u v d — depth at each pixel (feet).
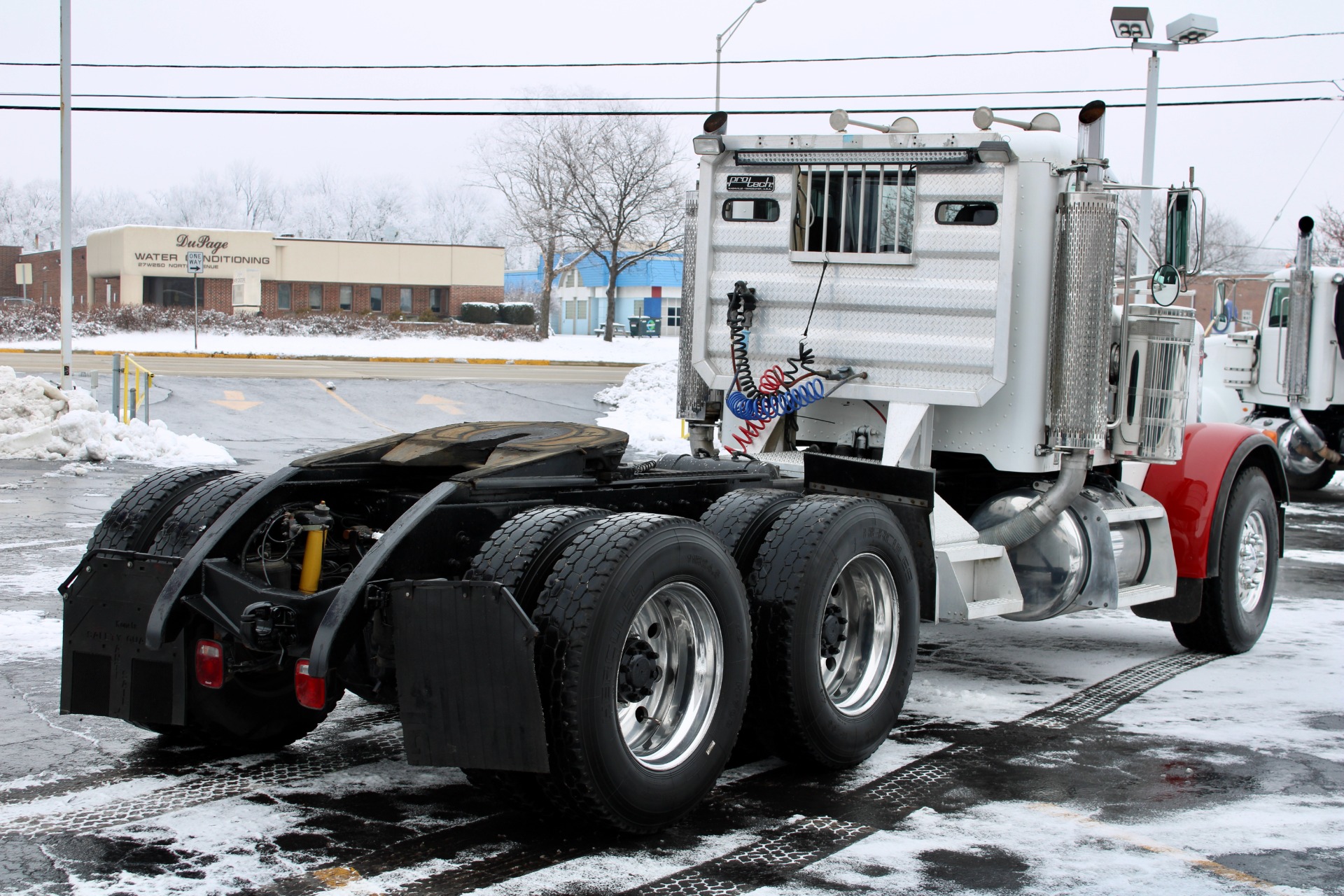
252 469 54.24
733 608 15.53
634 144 170.19
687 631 15.38
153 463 53.88
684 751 15.02
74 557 32.53
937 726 19.99
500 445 17.37
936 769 17.69
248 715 17.16
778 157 22.74
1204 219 22.00
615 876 13.48
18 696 20.29
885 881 13.48
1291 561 39.06
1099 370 21.18
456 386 95.20
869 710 17.76
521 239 197.57
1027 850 14.49
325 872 13.46
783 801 16.20
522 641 13.33
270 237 201.36
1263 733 19.75
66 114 72.84
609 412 85.30
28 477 48.39
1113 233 21.12
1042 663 24.79
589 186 171.73
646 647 14.93
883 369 22.16
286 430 70.54
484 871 13.57
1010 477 23.04
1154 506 23.95
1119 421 22.47
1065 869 13.93
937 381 21.70
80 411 54.90
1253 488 25.71
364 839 14.49
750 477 19.89
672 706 15.34
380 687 14.61
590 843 14.48
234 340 153.38
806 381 22.63
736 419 23.77
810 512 17.19
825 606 17.04
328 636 13.87
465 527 15.34
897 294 21.88
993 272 21.13
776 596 16.55
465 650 13.57
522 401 88.74
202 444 58.29
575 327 313.12
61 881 13.12
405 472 18.31
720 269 23.56
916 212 21.67
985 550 21.40
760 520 17.33
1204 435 25.38
